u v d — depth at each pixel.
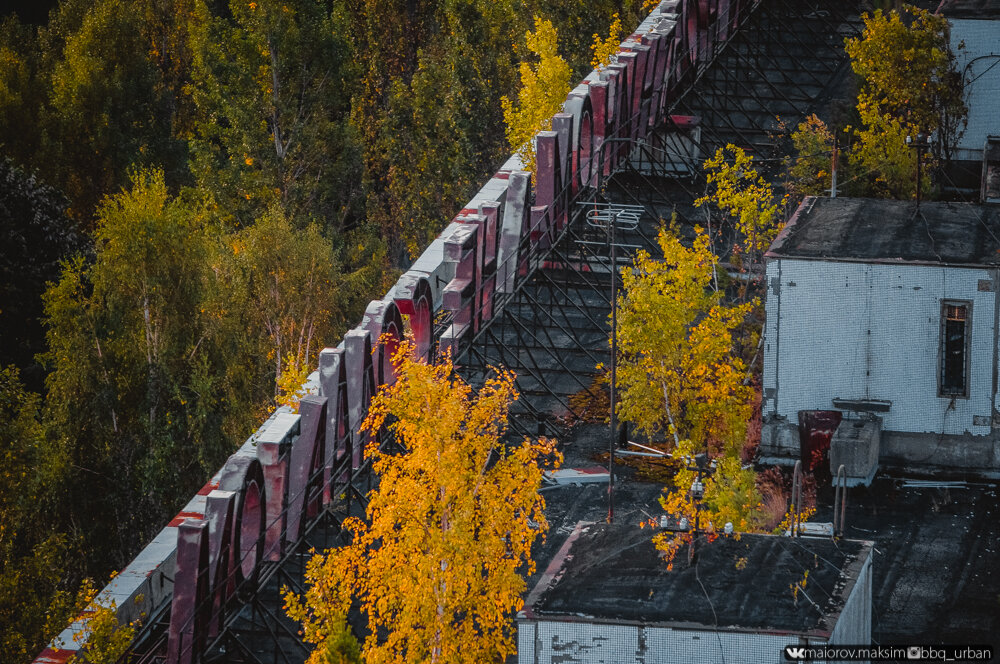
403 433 122.56
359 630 136.12
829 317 154.50
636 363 161.75
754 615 106.75
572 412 171.00
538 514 124.38
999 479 154.00
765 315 158.12
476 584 118.56
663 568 114.69
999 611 132.75
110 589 143.00
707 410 155.88
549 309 187.38
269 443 144.50
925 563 140.00
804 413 155.38
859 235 159.75
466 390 122.88
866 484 151.62
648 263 159.75
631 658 106.06
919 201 169.12
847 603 109.19
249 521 142.75
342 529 138.88
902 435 155.50
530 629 106.81
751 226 174.50
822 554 117.75
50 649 138.00
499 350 175.25
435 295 190.62
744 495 136.50
